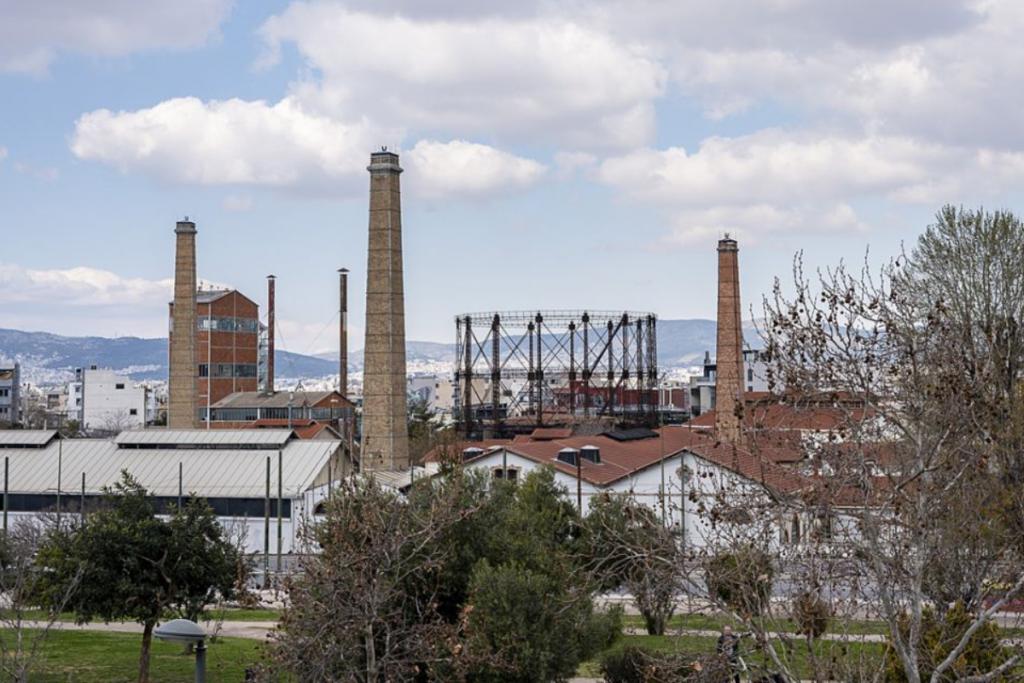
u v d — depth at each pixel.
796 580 27.81
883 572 27.97
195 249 154.12
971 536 28.97
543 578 40.72
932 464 30.25
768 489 27.45
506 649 38.66
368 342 129.12
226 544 51.44
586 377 154.88
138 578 48.84
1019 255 70.44
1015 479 31.88
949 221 71.94
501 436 149.88
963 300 65.75
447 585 41.31
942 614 31.22
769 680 27.81
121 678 52.41
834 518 29.09
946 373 29.30
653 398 163.62
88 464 113.00
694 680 28.41
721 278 141.75
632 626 56.38
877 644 35.56
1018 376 46.78
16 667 42.00
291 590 35.50
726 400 138.25
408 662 36.09
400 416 129.12
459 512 39.00
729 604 29.31
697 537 77.19
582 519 46.38
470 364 154.50
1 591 52.66
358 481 50.66
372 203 130.00
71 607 49.12
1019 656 27.48
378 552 35.09
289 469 107.94
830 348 28.06
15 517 106.06
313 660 34.34
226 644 61.66
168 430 117.88
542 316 155.62
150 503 50.97
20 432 119.25
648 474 94.12
